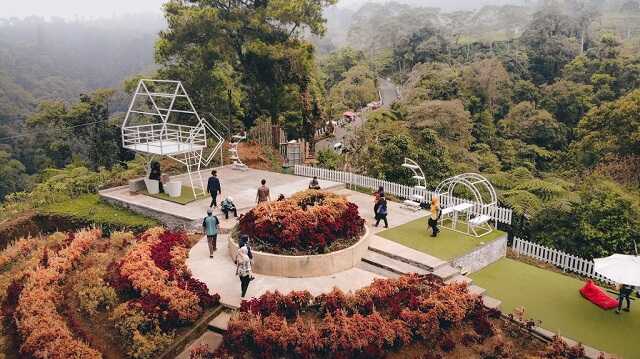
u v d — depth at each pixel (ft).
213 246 47.65
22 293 41.01
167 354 33.71
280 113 110.32
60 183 74.38
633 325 41.50
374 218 59.98
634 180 96.12
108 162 113.91
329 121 146.82
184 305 36.96
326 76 243.19
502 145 119.75
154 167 66.03
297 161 85.92
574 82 146.51
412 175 77.41
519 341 36.96
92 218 59.88
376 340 33.68
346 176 75.25
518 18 309.83
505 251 57.31
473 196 75.15
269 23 100.12
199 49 95.04
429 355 34.06
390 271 46.24
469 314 38.09
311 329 33.55
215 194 58.08
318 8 99.45
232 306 38.75
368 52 294.05
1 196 143.54
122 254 49.06
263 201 57.06
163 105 111.14
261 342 33.04
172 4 97.91
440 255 48.80
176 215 57.21
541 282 50.06
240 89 118.32
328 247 45.29
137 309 36.24
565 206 61.21
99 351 33.58
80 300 39.34
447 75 145.28
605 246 55.98
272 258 43.60
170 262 44.80
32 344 34.04
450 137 101.04
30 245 54.03
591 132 109.40
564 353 34.94
